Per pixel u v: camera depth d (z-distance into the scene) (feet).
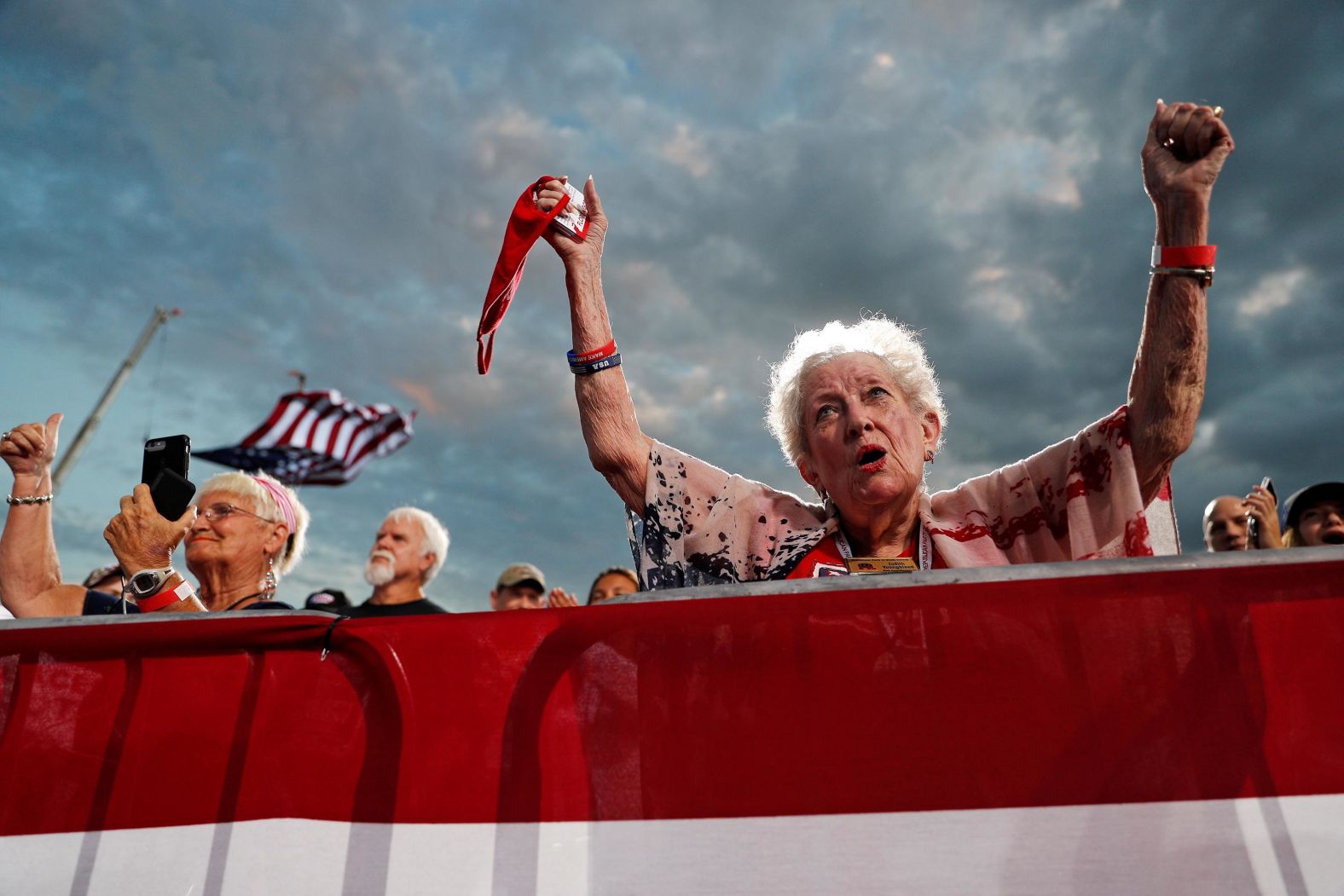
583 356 7.63
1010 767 4.45
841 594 4.83
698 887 4.42
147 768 4.91
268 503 9.32
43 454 8.94
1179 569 4.65
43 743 4.99
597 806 4.61
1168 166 6.44
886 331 7.79
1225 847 4.20
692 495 7.57
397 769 4.76
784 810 4.51
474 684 4.87
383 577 13.75
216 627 5.11
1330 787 4.23
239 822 4.77
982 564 6.73
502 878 4.51
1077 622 4.62
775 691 4.70
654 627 4.88
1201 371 6.36
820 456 7.22
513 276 7.36
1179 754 4.37
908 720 4.58
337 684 4.98
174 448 7.72
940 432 7.61
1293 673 4.42
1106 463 6.69
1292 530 11.28
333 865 4.62
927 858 4.35
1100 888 4.21
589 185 7.93
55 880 4.75
